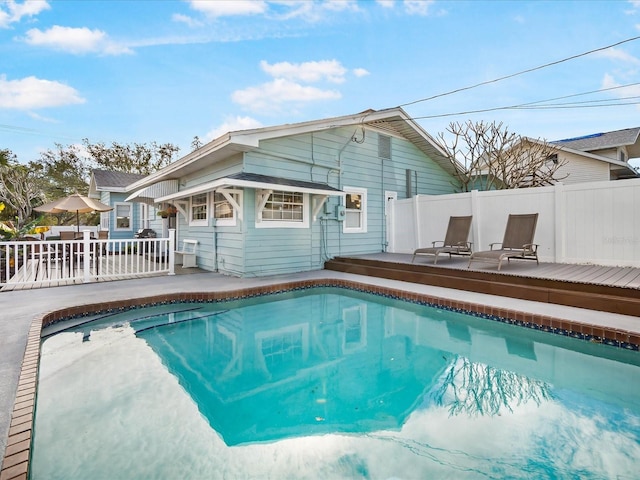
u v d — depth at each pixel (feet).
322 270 30.71
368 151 34.78
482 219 29.30
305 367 13.65
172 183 39.52
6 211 58.44
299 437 9.04
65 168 93.81
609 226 22.85
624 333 13.08
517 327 16.28
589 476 7.41
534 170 39.99
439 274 24.08
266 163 26.96
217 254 29.73
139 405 10.43
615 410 10.09
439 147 38.47
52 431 8.95
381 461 8.01
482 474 7.55
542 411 10.12
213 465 7.79
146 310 19.31
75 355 14.05
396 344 16.01
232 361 14.19
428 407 10.57
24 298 18.90
